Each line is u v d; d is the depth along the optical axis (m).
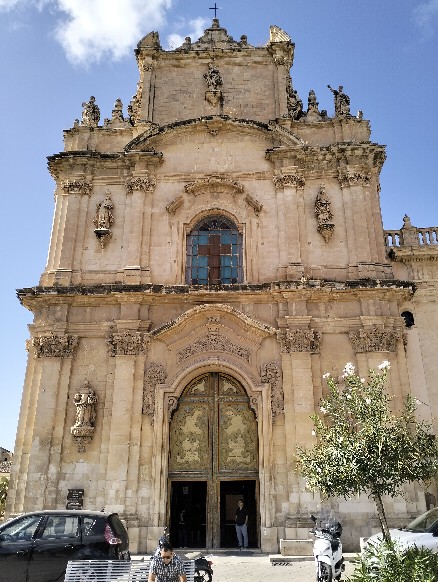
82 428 20.92
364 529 19.31
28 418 21.62
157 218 24.88
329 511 15.40
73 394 21.86
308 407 20.84
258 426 21.08
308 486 14.21
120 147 26.73
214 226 25.06
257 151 25.92
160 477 20.34
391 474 13.20
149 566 10.55
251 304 22.78
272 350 22.06
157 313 22.83
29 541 12.80
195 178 25.48
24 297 22.95
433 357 23.70
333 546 13.27
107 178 25.81
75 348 22.55
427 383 23.28
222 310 22.33
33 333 22.77
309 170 25.42
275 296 22.59
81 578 10.41
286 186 24.91
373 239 23.92
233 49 28.38
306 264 23.64
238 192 25.17
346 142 25.33
